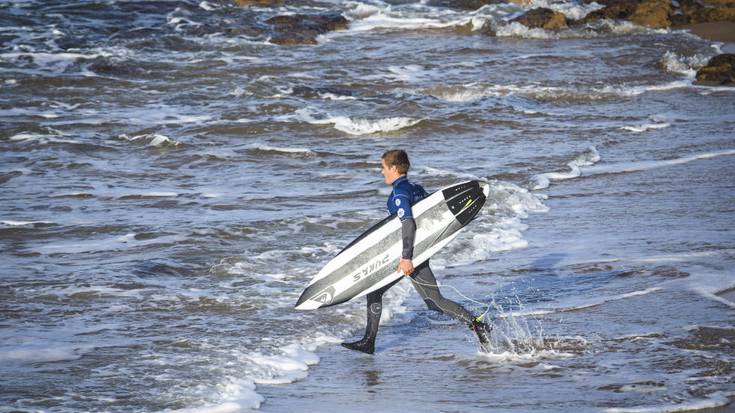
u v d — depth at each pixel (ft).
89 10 427.74
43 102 272.92
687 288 106.32
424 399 75.20
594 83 307.99
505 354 86.84
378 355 89.04
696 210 151.12
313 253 129.08
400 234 86.74
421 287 87.92
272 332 95.50
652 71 333.21
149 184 180.75
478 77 316.81
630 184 175.11
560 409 70.95
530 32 410.93
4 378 80.02
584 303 102.83
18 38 370.94
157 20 419.33
